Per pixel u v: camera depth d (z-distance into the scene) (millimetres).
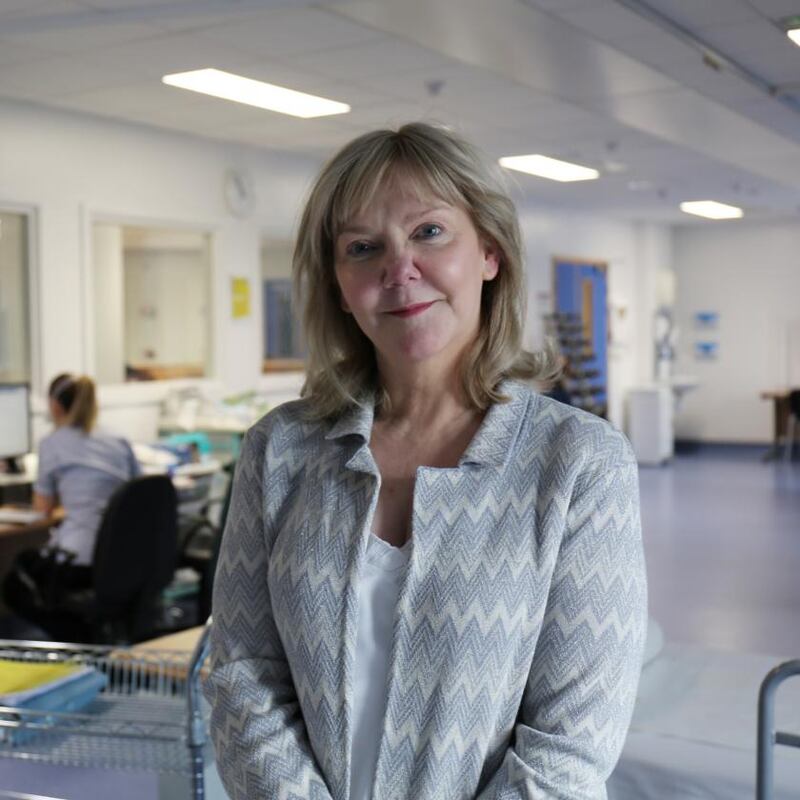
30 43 4766
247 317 7691
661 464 12195
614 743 1108
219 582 1273
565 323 11406
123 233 7082
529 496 1144
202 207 7270
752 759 2658
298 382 8258
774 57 5328
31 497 5348
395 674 1104
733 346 13664
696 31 4832
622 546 1134
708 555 7297
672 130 7098
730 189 10234
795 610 5891
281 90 5785
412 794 1088
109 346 7062
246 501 1275
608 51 4965
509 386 1227
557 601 1119
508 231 1230
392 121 1354
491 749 1114
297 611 1153
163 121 6625
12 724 1967
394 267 1184
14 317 6203
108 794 3482
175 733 1958
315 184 1259
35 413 6176
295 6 4145
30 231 6152
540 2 4180
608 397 12727
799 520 8477
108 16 4309
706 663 3426
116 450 4816
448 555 1125
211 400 7121
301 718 1193
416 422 1244
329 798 1111
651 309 13406
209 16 4312
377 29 4574
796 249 13250
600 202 11227
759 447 13539
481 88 5777
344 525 1177
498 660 1098
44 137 6180
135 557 4406
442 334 1193
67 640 4504
